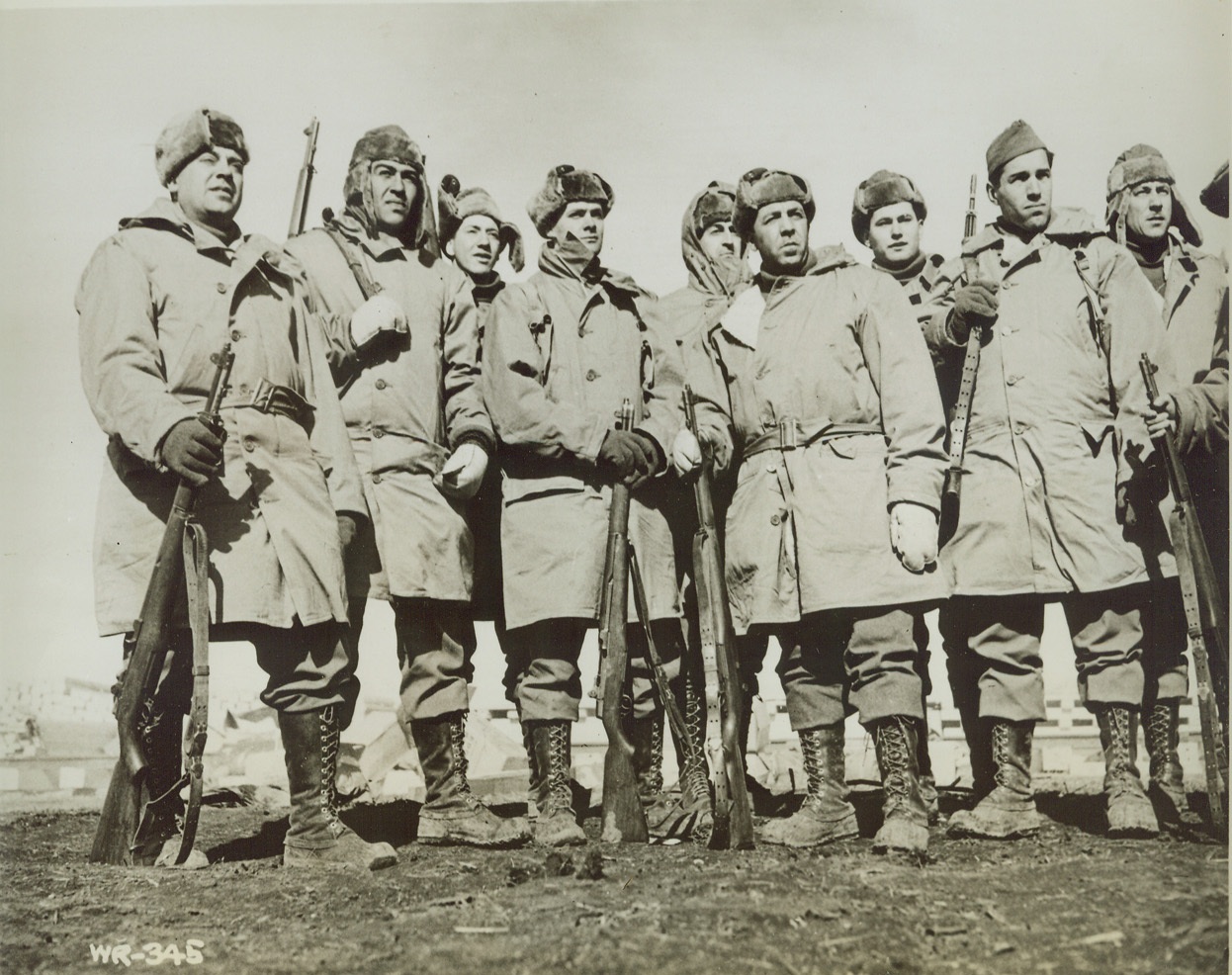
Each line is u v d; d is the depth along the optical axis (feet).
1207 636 15.37
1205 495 16.44
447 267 16.46
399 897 13.58
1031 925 13.00
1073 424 16.03
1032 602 15.71
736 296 16.67
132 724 14.07
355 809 15.78
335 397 15.37
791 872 14.02
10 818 16.31
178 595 14.35
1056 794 15.67
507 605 15.46
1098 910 13.25
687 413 15.85
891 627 14.64
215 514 14.37
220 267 15.14
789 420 15.47
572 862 14.19
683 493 16.14
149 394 14.30
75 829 15.97
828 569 14.89
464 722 15.46
